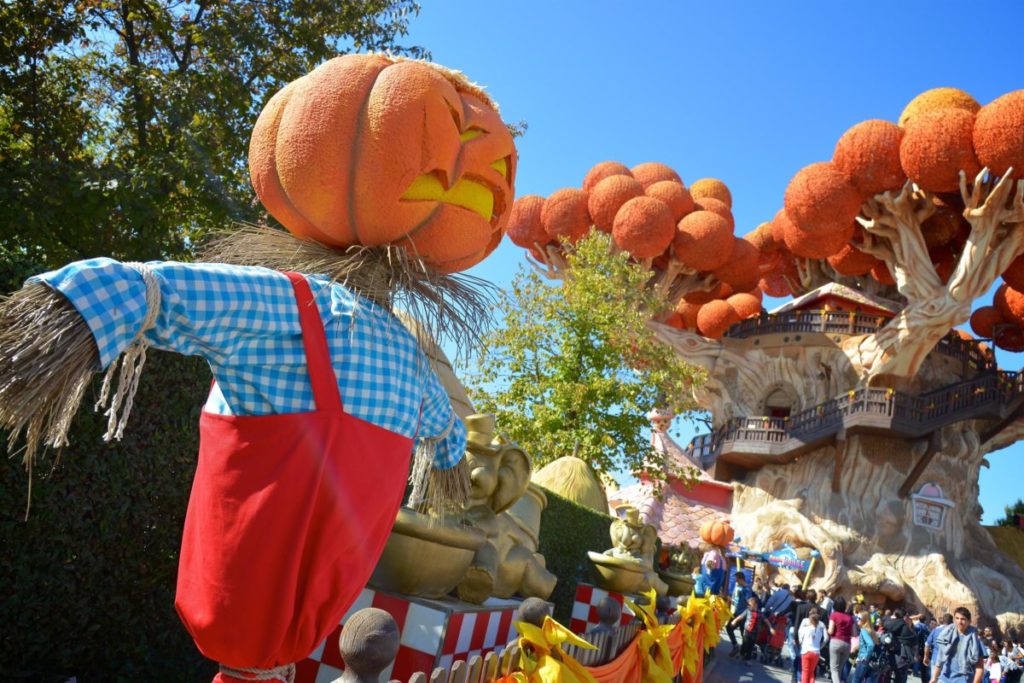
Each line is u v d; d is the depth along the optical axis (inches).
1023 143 1006.4
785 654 569.9
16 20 394.6
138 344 65.1
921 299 1167.0
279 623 66.9
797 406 1357.0
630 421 682.8
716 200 1485.0
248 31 414.9
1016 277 1267.2
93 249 362.3
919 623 749.9
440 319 85.0
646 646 174.7
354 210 81.4
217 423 70.2
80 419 152.9
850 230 1217.4
